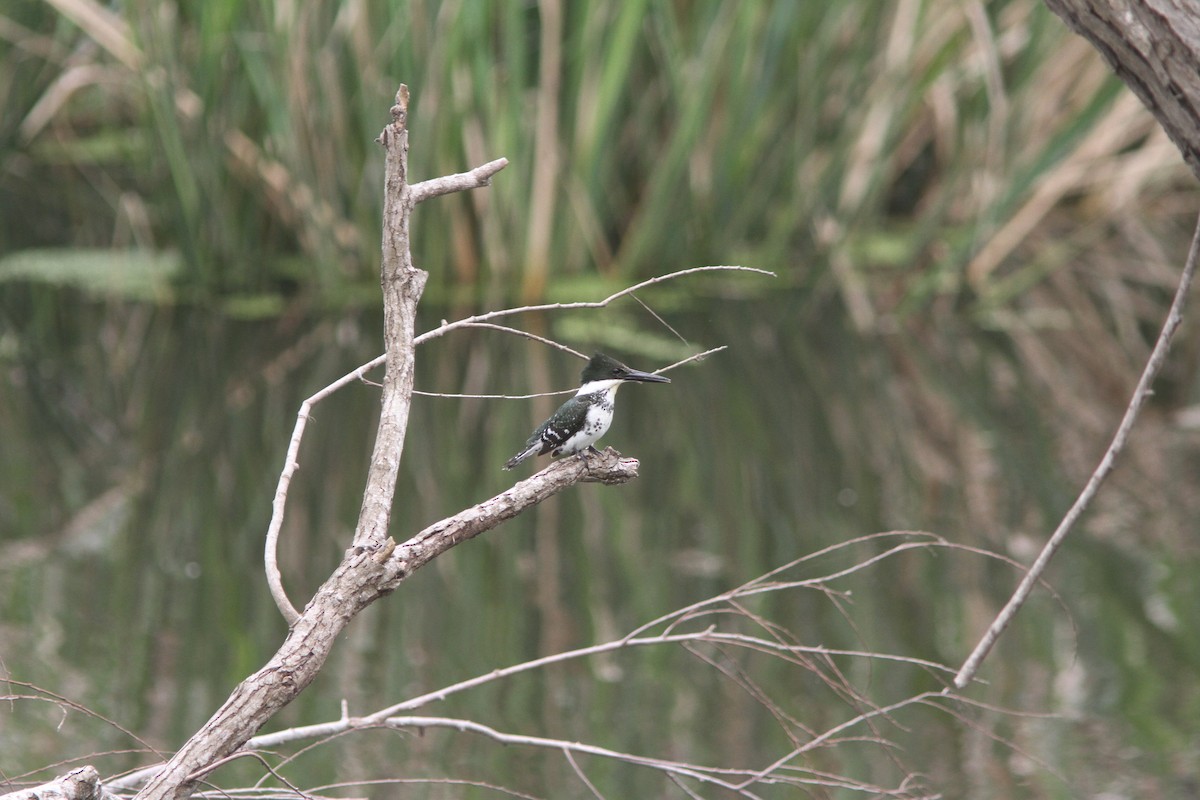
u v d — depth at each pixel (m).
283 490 3.88
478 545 11.79
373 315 18.31
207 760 3.38
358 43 17.92
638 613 10.14
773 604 10.29
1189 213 23.33
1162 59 3.20
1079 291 20.39
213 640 9.40
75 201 22.84
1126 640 9.41
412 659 9.24
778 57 18.89
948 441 14.89
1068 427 15.31
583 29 17.95
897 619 9.96
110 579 10.64
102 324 18.30
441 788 7.28
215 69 17.56
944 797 7.17
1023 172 18.20
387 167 3.80
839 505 12.83
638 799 7.21
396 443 3.76
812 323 18.78
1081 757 7.57
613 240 20.72
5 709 8.02
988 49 17.86
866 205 19.66
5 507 12.41
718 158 19.50
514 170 18.25
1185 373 17.23
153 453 14.28
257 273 19.41
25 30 20.12
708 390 16.55
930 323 18.98
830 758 7.75
